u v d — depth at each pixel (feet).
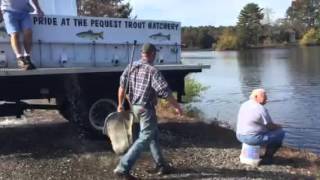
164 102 28.63
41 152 17.72
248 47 277.03
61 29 18.67
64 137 19.81
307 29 273.54
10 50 17.80
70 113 19.40
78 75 18.81
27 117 24.00
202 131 22.09
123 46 19.85
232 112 42.39
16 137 19.74
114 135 15.55
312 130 34.42
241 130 17.17
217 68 115.75
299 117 41.39
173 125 23.13
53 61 18.63
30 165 16.33
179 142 19.72
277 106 48.47
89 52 19.22
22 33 17.56
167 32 20.71
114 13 70.69
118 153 15.64
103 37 19.45
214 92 60.59
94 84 19.12
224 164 16.99
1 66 17.67
